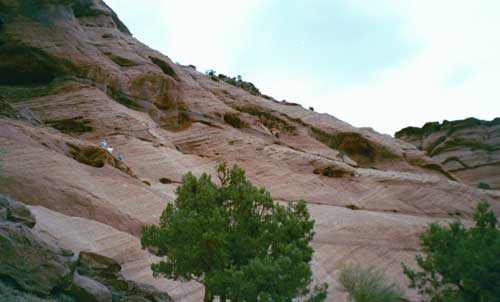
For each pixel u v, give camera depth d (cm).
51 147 2284
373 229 2716
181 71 5656
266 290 958
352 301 1398
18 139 2145
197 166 3584
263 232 1065
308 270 964
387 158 5575
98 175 2167
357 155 5584
